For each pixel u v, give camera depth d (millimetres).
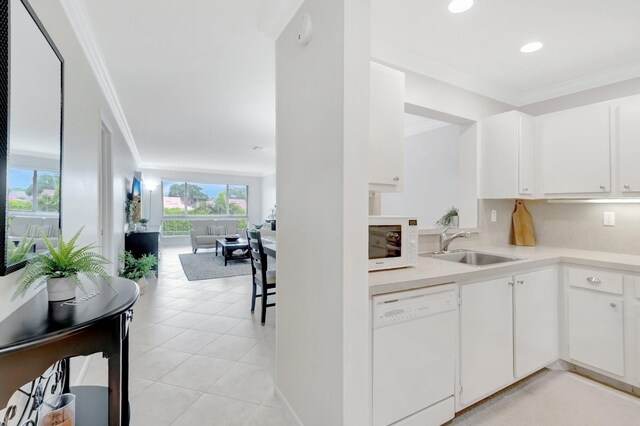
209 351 2541
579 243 2682
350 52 1263
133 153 6398
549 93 2885
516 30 2057
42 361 841
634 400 1921
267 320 3246
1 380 779
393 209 4480
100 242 3092
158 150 6695
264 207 10727
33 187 1275
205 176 9969
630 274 1958
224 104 3738
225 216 10430
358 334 1297
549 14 1893
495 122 2711
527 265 2041
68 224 1815
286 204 1827
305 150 1588
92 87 2443
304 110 1598
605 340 2059
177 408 1826
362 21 1295
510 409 1841
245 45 2406
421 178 4059
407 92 2377
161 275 5426
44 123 1402
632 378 1947
